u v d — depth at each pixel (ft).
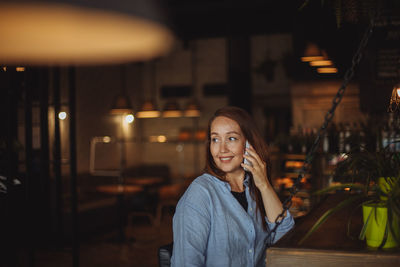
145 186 28.45
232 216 6.09
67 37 1.46
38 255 17.72
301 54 19.92
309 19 17.20
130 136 34.58
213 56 34.99
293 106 24.49
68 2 1.17
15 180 11.23
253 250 6.11
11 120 10.83
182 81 35.70
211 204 6.02
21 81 15.83
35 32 1.41
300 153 18.83
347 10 6.72
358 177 6.01
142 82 36.58
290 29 22.79
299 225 5.74
